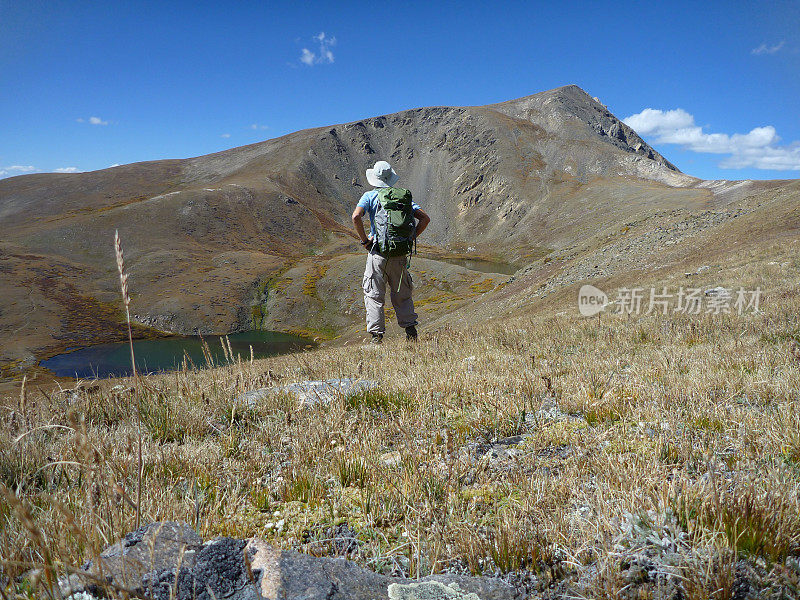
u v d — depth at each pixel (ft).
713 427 10.70
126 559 4.61
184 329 371.35
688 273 92.38
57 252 520.01
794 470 8.08
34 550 5.70
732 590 5.27
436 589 5.51
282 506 8.30
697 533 6.11
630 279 129.39
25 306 377.50
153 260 508.53
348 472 9.45
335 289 428.56
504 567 6.19
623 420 12.06
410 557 6.63
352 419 12.56
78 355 300.20
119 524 5.91
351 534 7.47
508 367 19.65
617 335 29.32
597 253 190.90
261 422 13.16
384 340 30.60
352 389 15.65
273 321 391.65
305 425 12.54
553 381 16.02
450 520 7.28
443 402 14.34
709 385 14.33
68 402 13.70
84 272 473.67
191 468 9.68
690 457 9.00
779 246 86.53
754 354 18.70
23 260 472.85
